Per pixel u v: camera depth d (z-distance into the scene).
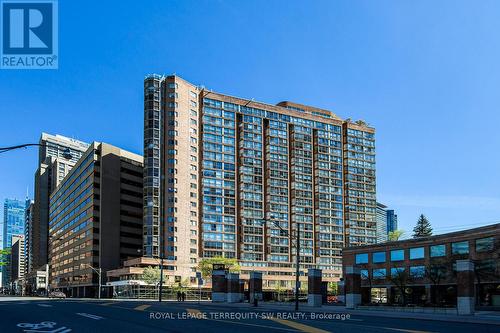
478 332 21.72
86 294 150.12
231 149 157.25
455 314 41.50
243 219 154.38
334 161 177.50
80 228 158.25
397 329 21.73
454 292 69.75
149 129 142.75
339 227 173.50
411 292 78.75
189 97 150.75
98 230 146.88
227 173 154.62
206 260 129.25
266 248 157.38
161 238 136.62
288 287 157.25
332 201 173.88
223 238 149.38
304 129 172.88
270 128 165.62
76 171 171.00
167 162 141.75
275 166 164.00
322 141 175.88
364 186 182.00
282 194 164.00
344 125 183.75
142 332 19.17
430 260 73.81
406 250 78.75
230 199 153.50
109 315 29.94
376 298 110.25
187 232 141.12
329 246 169.25
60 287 180.75
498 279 61.69
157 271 125.69
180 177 142.50
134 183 159.38
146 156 141.38
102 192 149.12
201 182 149.12
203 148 151.50
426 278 73.38
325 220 170.38
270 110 166.88
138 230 157.62
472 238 66.56
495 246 61.97
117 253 149.75
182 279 135.25
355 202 178.12
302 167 169.38
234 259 134.12
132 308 40.12
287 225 163.25
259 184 160.38
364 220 178.88
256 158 161.25
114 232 150.12
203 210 147.38
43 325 22.09
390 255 81.81
